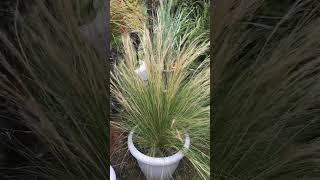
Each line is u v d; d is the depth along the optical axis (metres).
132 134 1.54
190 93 1.55
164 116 1.48
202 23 2.03
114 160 1.59
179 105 1.52
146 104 1.49
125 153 1.61
